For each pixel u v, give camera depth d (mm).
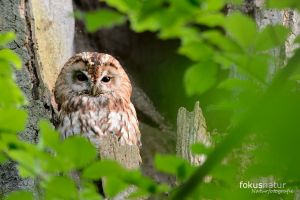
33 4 7348
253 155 4457
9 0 7203
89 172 4156
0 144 4281
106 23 3795
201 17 3928
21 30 7203
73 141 4164
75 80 7434
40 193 6926
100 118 7422
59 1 7406
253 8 7176
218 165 4426
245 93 4215
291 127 3600
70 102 7426
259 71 4020
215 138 5680
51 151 4270
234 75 4688
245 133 3670
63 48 7422
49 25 7383
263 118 3631
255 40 3947
